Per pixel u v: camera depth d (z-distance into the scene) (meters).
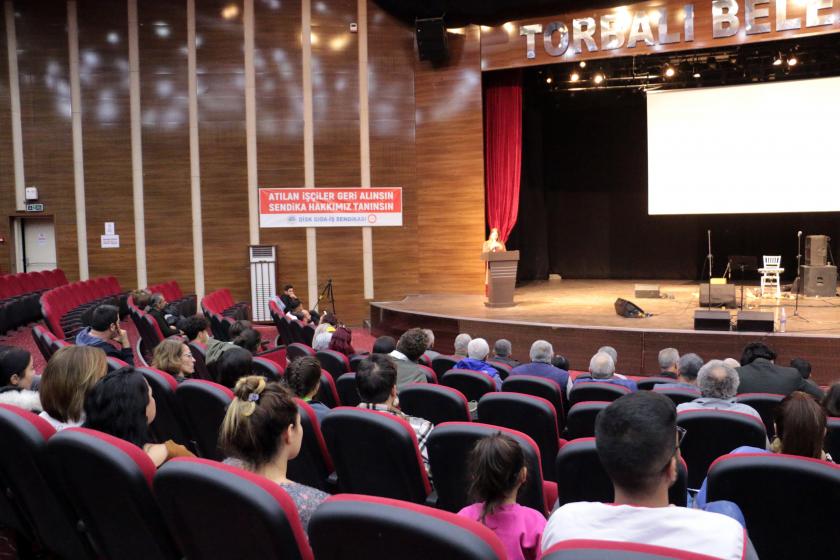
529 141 17.25
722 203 14.00
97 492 2.12
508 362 6.90
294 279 14.19
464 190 13.88
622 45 12.52
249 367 3.98
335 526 1.50
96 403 2.44
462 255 13.98
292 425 2.19
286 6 14.02
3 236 14.09
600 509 1.49
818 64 14.59
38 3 13.95
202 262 14.15
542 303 12.68
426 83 14.01
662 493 1.56
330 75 14.08
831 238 16.98
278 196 14.09
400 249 14.24
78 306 10.68
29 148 14.05
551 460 3.77
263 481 1.70
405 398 3.91
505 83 14.16
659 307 12.05
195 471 1.74
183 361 4.46
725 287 11.66
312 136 14.08
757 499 2.21
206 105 14.05
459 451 2.77
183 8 13.99
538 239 17.91
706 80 15.34
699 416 3.25
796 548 2.21
